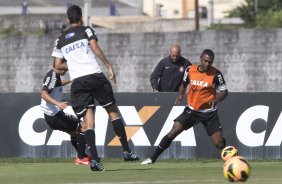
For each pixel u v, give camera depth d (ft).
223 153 94.89
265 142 133.59
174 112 135.33
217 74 114.21
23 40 282.97
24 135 138.51
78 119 118.73
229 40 265.54
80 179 95.09
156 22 529.86
